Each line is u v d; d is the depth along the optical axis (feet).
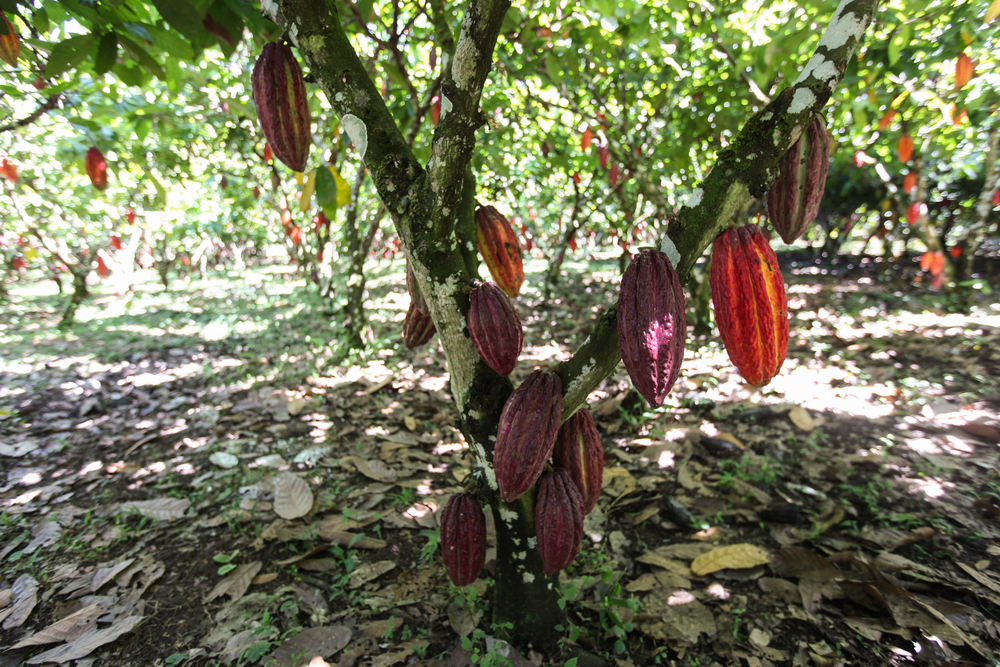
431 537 7.51
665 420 11.76
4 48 5.90
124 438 11.90
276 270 53.42
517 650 5.74
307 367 16.12
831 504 8.48
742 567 7.19
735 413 11.93
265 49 4.51
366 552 7.79
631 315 3.75
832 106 13.12
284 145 4.65
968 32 9.96
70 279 47.09
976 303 20.97
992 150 17.56
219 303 32.14
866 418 11.48
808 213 4.31
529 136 18.63
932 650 5.98
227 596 7.09
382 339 18.58
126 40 5.83
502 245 5.42
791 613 6.56
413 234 4.60
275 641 6.26
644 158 17.70
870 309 21.44
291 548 7.81
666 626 6.34
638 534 8.13
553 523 4.67
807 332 18.34
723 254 3.97
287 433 11.61
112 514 8.88
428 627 6.43
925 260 17.46
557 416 4.29
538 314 22.98
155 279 50.65
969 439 10.36
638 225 23.41
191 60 6.17
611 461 10.22
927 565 7.28
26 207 23.62
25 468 10.61
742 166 3.95
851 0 3.85
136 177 17.49
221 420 12.43
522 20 10.02
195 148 18.58
